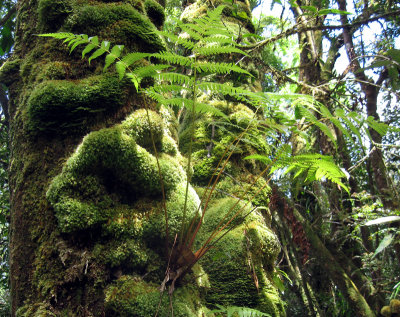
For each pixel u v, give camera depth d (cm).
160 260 184
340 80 400
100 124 195
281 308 256
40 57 210
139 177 186
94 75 205
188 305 174
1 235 394
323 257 418
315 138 553
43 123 191
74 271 163
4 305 378
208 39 157
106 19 213
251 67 380
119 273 172
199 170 315
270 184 377
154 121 203
